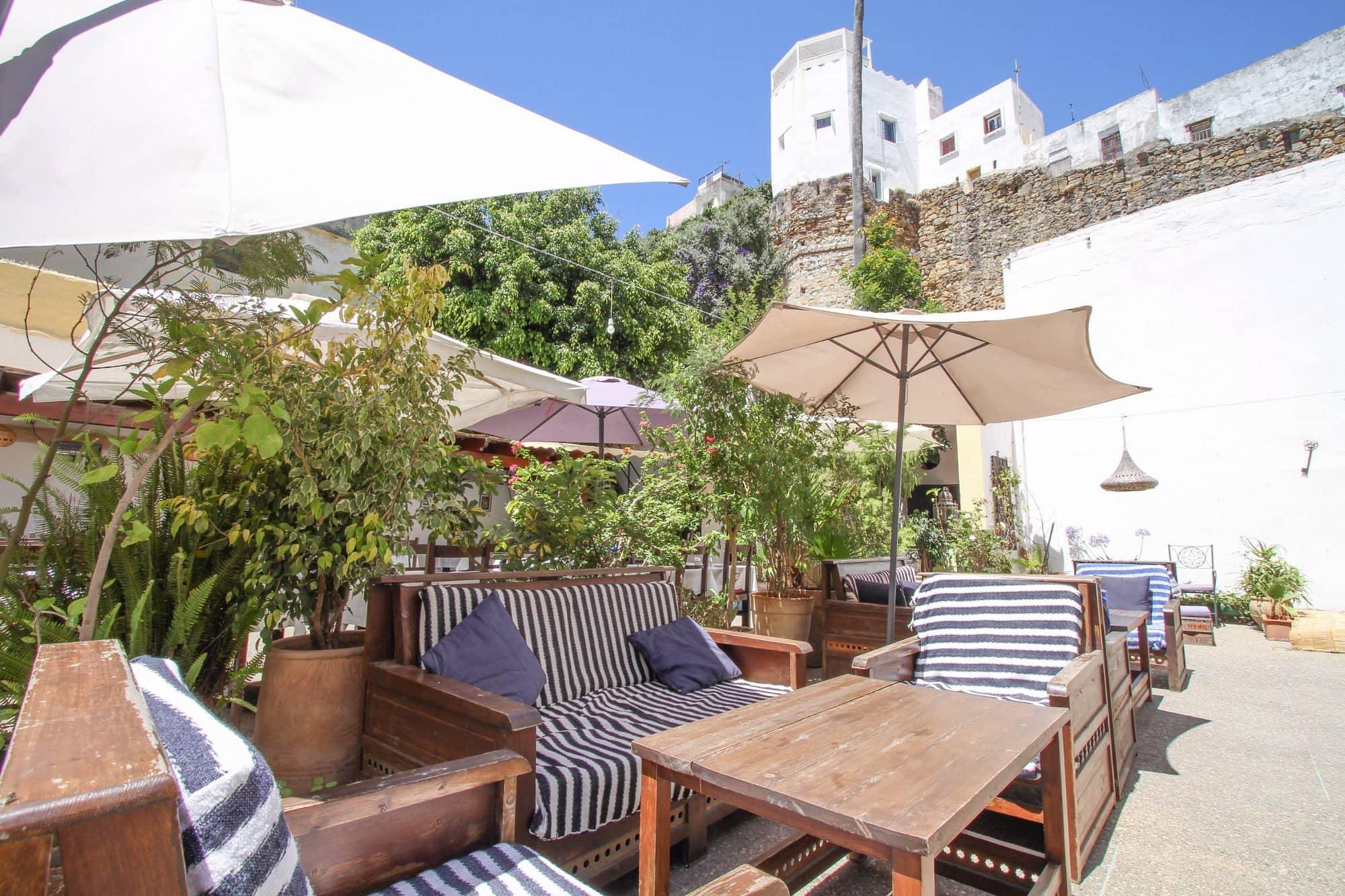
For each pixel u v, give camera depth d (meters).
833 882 2.24
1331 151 11.84
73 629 2.02
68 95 1.03
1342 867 2.32
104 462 2.30
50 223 0.95
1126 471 8.60
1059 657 2.75
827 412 4.96
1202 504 8.59
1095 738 2.58
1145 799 2.92
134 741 0.59
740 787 1.39
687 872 2.20
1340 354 7.82
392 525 2.63
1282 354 8.17
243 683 2.36
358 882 1.17
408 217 10.55
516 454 5.86
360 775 2.39
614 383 5.79
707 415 4.64
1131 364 9.25
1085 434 9.53
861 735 1.69
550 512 3.80
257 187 1.03
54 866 0.55
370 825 1.20
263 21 1.21
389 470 2.53
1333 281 7.91
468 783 1.30
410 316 2.57
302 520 2.46
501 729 1.75
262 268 1.99
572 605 2.95
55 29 1.06
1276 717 4.25
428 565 4.16
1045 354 3.56
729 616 4.89
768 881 1.02
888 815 1.21
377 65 1.26
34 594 2.10
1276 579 7.56
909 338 3.91
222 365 1.96
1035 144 18.17
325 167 1.08
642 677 3.10
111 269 2.30
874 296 14.88
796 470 4.77
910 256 16.52
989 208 15.52
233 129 1.07
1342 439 7.75
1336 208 7.93
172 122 1.05
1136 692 4.03
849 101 18.77
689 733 1.69
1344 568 7.64
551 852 1.81
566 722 2.40
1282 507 8.05
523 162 1.22
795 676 2.90
